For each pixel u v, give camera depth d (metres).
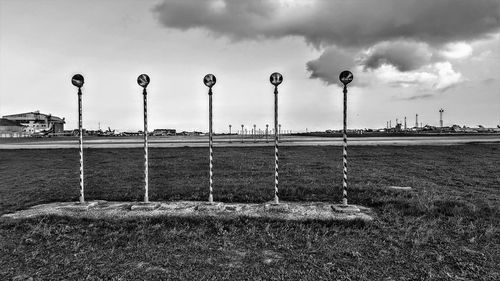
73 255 5.84
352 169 16.73
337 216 7.99
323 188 11.36
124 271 5.13
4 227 7.54
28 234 6.98
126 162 21.28
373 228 7.11
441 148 30.38
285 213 8.31
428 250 5.87
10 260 5.68
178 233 6.85
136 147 36.28
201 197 10.31
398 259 5.49
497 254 5.66
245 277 4.86
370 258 5.54
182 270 5.13
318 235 6.73
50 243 6.50
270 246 6.14
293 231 6.93
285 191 10.95
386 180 13.27
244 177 14.23
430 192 10.60
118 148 34.81
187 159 22.47
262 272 5.03
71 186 12.74
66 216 8.27
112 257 5.71
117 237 6.72
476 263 5.30
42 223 7.77
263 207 9.00
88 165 20.16
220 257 5.64
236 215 8.12
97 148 35.38
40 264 5.48
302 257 5.60
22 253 5.98
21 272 5.19
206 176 14.69
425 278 4.81
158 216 8.11
